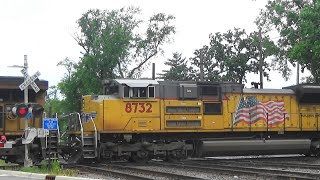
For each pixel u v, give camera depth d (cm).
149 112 2259
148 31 5625
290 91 2564
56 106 6059
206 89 2381
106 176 1559
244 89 2475
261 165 2052
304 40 3030
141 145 2261
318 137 2636
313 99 2555
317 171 1753
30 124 1888
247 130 2427
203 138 2402
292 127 2514
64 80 5453
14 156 1875
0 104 1856
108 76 5056
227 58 6481
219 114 2386
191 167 1881
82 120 2286
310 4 3281
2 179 1393
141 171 1752
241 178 1527
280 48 3928
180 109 2320
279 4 3534
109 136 2244
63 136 2241
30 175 1470
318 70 3381
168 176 1576
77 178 1292
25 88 1653
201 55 4769
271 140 2481
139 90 2248
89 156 2130
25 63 1656
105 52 4984
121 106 2216
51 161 1723
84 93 5072
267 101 2491
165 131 2280
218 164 2098
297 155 2906
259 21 3962
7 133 1842
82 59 5062
